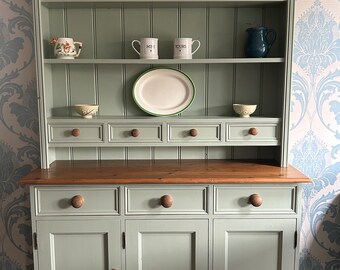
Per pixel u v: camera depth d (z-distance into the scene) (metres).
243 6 1.74
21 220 1.95
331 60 1.84
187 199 1.54
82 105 1.70
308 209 1.96
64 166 1.73
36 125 1.87
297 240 1.56
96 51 1.80
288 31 1.60
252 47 1.68
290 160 1.91
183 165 1.74
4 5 1.78
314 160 1.91
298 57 1.84
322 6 1.81
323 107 1.87
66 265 1.57
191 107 1.84
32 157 1.89
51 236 1.55
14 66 1.82
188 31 1.79
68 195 1.53
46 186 1.52
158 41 1.79
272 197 1.54
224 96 1.83
